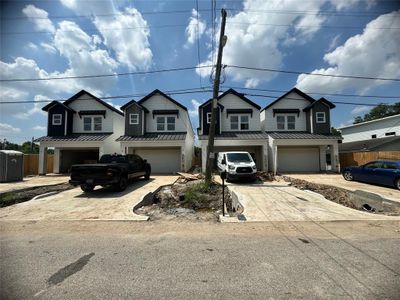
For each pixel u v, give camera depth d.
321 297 2.87
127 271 3.57
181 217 7.09
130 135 21.17
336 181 14.53
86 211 7.59
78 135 21.62
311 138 20.09
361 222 6.34
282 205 8.41
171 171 21.38
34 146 49.03
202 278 3.35
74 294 2.95
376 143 25.66
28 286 3.14
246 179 14.59
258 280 3.29
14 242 4.88
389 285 3.14
